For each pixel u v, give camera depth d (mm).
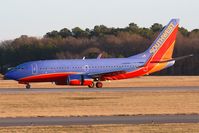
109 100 168375
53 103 159500
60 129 99562
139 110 137500
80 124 107438
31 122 110812
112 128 100812
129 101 164500
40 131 97312
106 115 123562
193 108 142250
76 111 135750
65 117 119812
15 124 107750
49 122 110812
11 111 136375
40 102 162875
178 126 103125
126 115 123312
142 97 178750
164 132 96188
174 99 170625
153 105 151625
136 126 103438
